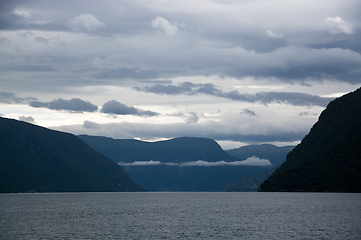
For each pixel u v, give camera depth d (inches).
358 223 3614.7
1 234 3105.3
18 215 4670.3
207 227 3462.1
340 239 2842.0
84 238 2913.4
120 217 4377.5
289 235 3006.9
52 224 3713.1
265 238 2893.7
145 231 3230.8
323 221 3777.1
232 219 4089.6
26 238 2930.6
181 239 2864.2
